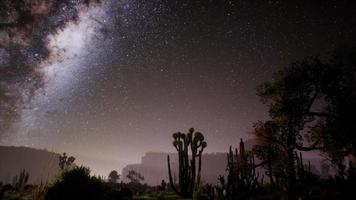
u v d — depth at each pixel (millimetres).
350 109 12562
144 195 12766
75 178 7094
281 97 14406
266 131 14781
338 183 9727
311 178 12969
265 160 14523
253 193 10445
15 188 12984
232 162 13766
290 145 13641
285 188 10578
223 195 10258
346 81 13648
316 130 13867
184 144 13469
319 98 13781
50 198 6586
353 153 12445
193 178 12891
